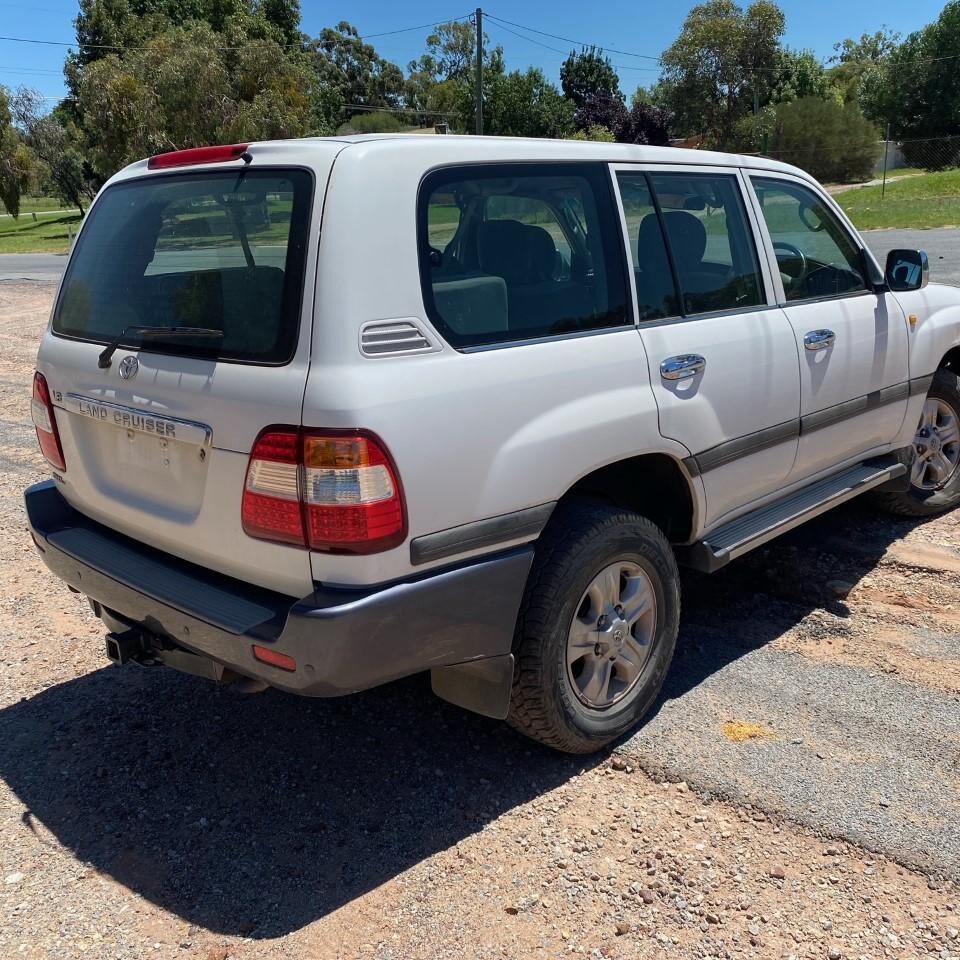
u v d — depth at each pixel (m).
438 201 2.73
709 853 2.75
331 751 3.35
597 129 52.09
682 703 3.53
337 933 2.51
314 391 2.41
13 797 3.14
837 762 3.13
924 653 3.83
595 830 2.88
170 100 34.19
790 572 4.60
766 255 3.84
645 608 3.30
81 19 48.34
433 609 2.61
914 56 52.75
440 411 2.57
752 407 3.62
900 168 48.41
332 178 2.52
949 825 2.81
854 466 4.52
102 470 3.20
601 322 3.12
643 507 3.58
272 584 2.64
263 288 2.59
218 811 3.04
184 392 2.71
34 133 51.75
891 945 2.41
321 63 80.62
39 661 4.05
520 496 2.77
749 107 56.62
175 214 2.94
